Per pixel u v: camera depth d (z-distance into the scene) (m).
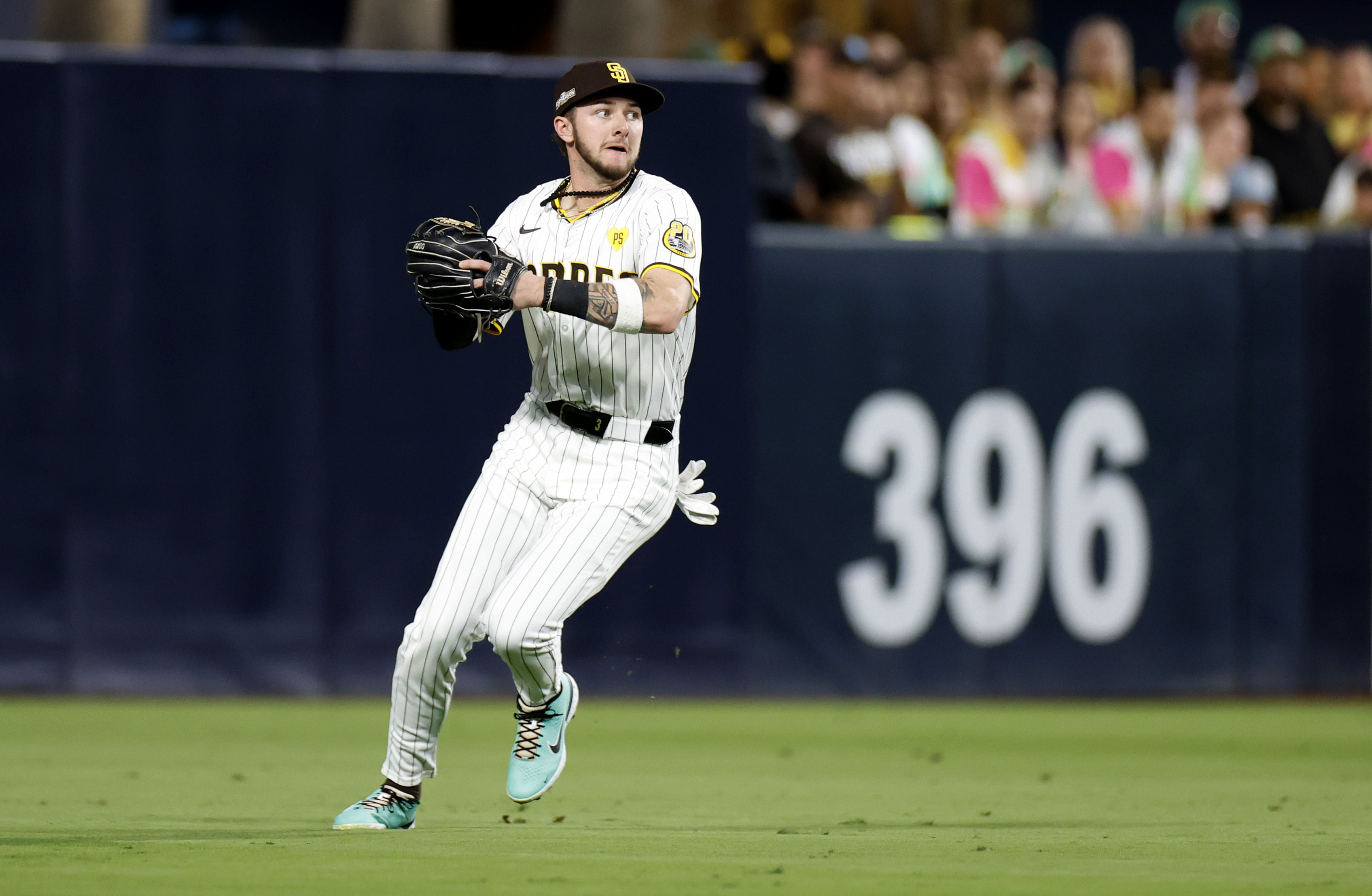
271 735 23.94
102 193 26.95
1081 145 34.81
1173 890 11.72
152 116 27.02
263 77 27.19
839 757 22.80
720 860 13.11
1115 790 19.61
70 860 12.74
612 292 13.77
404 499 27.66
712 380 28.36
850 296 28.83
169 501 27.25
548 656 14.29
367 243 27.47
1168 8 54.12
